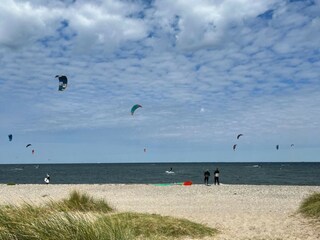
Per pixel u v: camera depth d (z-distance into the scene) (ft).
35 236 22.45
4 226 24.17
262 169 455.63
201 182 194.90
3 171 442.09
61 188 98.43
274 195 76.23
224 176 266.16
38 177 286.66
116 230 24.25
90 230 22.95
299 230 34.68
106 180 235.61
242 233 33.88
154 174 319.47
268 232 34.14
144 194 81.56
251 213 47.78
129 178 254.68
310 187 96.84
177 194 80.69
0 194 83.46
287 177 244.83
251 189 91.09
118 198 73.36
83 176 296.92
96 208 45.91
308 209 42.52
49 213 28.78
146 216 35.22
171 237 30.73
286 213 46.55
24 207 30.81
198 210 53.16
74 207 42.24
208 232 33.42
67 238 22.27
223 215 46.14
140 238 27.73
